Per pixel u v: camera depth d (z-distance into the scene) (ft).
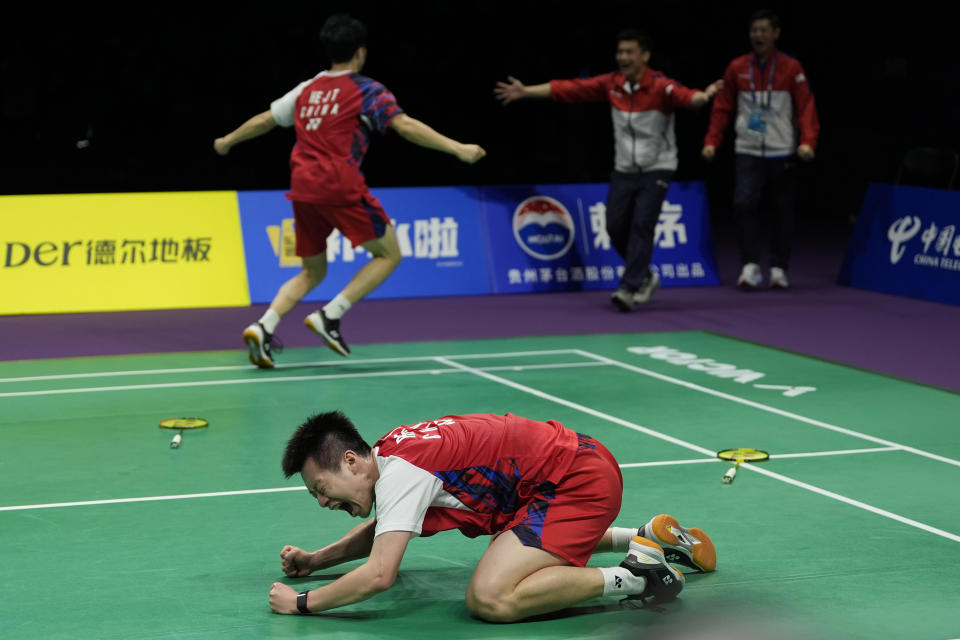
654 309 39.60
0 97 65.46
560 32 67.97
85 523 18.66
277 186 69.56
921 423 25.39
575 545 14.90
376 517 14.60
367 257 40.75
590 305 40.22
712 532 18.47
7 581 16.20
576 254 43.37
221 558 17.22
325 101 29.63
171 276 38.58
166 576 16.48
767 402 27.07
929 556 17.49
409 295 41.14
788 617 15.16
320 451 14.52
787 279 46.19
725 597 15.84
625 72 38.14
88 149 67.05
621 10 67.15
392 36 68.28
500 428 15.17
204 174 68.49
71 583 16.16
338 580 14.60
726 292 43.21
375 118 29.43
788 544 17.95
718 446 23.41
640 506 19.65
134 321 36.09
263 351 29.84
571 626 14.87
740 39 67.56
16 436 23.70
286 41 67.87
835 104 66.64
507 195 42.80
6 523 18.60
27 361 30.66
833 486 20.93
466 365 30.83
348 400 26.89
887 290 43.11
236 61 67.62
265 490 20.44
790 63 41.42
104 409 25.93
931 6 62.03
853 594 15.97
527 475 15.05
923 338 35.06
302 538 18.12
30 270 37.27
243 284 39.19
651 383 28.89
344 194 29.45
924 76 63.05
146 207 38.70
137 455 22.48
